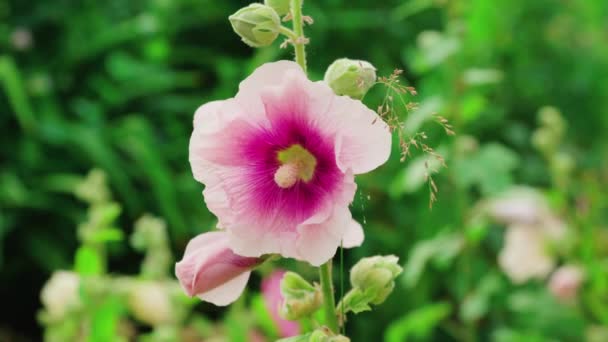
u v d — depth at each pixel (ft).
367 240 5.68
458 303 5.73
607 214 5.47
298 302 2.55
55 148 6.05
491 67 6.37
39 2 6.46
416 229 5.76
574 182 5.97
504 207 4.54
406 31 6.42
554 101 6.98
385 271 2.55
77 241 5.94
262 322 4.04
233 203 2.37
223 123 2.36
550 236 4.59
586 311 4.81
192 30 6.42
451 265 5.60
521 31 6.80
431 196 2.36
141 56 6.40
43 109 6.08
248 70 5.73
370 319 5.67
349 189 2.31
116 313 3.87
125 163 5.99
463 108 4.49
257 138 2.38
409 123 4.30
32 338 6.10
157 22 6.11
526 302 4.90
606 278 4.55
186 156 6.12
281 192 2.38
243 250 2.36
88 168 6.00
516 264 4.66
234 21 2.46
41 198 5.83
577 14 7.02
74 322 3.89
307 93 2.33
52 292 3.84
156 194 5.72
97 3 6.52
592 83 7.07
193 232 5.75
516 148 6.64
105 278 3.90
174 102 6.18
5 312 6.08
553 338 4.84
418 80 6.42
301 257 2.35
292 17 2.49
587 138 7.10
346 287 5.37
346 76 2.40
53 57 6.46
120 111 6.28
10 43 6.32
